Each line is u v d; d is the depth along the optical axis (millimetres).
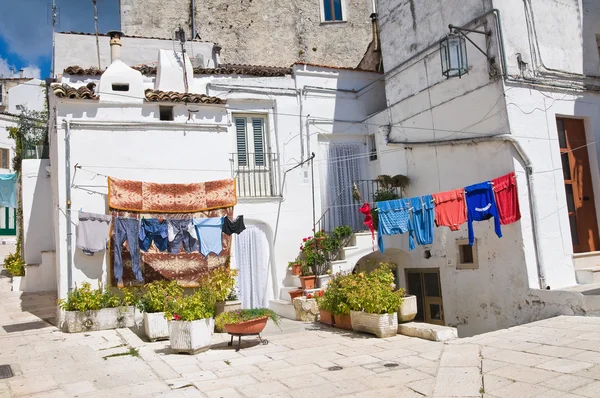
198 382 6660
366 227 14672
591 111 12133
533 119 11086
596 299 9297
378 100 15648
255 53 20125
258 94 13977
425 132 12930
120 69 11922
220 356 8164
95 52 16969
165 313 8719
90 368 7496
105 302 10461
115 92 11734
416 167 13156
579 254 11273
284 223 13602
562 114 11609
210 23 19906
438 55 12523
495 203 10188
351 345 8664
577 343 7312
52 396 6215
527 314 10383
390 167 14125
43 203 16688
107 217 10906
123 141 11664
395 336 9266
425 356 7555
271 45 20312
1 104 29672
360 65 17453
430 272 13039
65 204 10969
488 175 11180
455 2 12031
